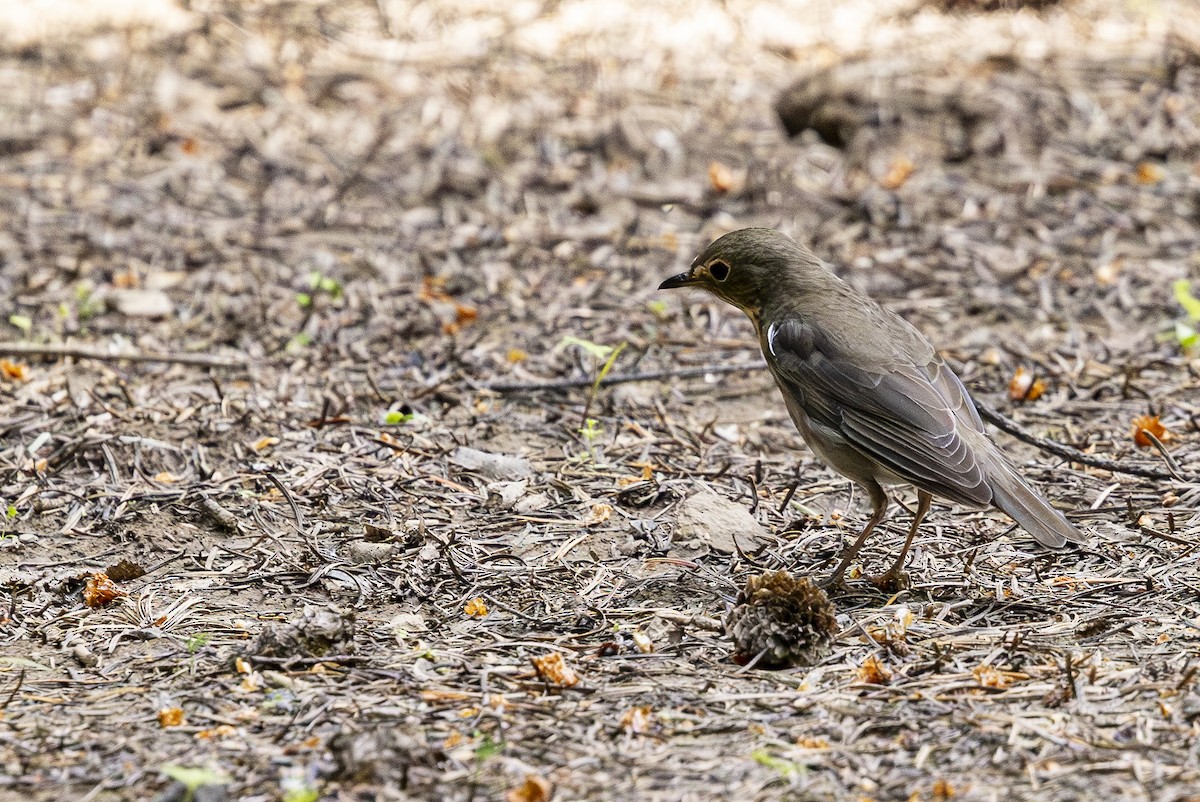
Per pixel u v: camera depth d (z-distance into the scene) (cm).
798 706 790
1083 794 688
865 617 922
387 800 698
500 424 1270
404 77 2242
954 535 1054
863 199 1831
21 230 1733
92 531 1055
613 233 1759
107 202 1816
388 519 1069
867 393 1000
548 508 1095
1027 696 791
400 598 954
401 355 1433
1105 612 909
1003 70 2217
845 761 728
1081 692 790
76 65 2255
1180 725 748
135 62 2264
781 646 845
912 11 2536
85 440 1188
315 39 2380
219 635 898
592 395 1273
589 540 1038
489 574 986
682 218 1803
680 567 997
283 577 984
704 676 835
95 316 1518
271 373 1383
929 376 1011
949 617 918
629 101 2152
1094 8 2530
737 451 1217
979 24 2464
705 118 2100
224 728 770
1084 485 1127
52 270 1631
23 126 2034
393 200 1847
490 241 1733
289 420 1256
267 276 1620
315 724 773
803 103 2044
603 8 2556
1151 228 1734
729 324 1518
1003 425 1171
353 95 2170
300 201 1841
